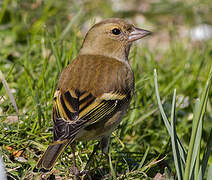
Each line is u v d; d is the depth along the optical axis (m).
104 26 10.10
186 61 14.79
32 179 8.70
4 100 10.66
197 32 18.34
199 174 8.09
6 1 15.38
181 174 8.05
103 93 8.98
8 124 9.99
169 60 15.39
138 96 12.30
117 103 9.17
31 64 12.61
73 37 13.84
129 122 11.09
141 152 10.25
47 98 11.19
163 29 18.73
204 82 14.25
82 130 8.80
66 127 8.19
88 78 9.09
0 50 14.16
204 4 20.14
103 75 9.27
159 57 16.48
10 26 15.62
